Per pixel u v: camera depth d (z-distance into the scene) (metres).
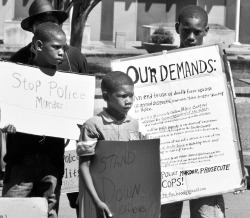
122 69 5.93
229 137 5.97
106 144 5.22
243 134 12.76
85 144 5.25
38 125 5.96
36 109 5.96
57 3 17.58
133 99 5.94
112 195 5.24
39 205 5.28
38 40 5.92
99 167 5.25
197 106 5.97
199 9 6.13
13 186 6.00
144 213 5.26
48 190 6.02
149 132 5.96
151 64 5.95
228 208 8.90
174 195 5.95
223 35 42.38
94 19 45.16
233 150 5.97
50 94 6.00
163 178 5.94
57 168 6.08
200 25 6.06
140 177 5.23
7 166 6.04
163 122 5.96
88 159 5.27
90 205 5.30
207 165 5.97
